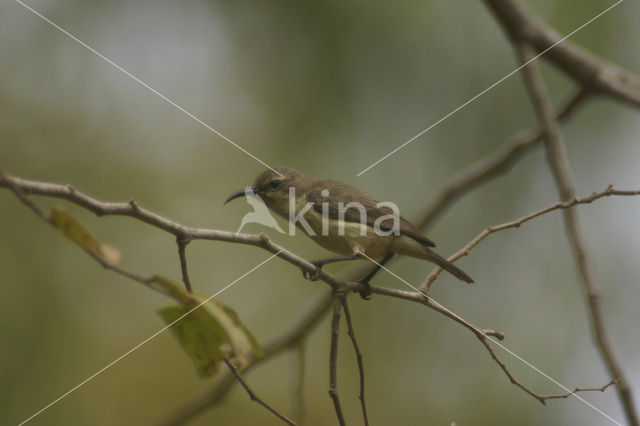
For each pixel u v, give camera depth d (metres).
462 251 4.02
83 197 2.72
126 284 7.10
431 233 7.67
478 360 7.30
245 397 7.19
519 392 7.11
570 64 5.85
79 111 7.56
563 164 5.14
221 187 7.61
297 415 5.47
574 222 4.77
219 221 7.55
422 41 7.61
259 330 7.23
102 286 7.04
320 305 5.70
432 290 7.54
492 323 7.36
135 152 7.62
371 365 7.36
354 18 7.63
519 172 7.74
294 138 7.55
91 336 6.85
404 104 7.64
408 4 7.57
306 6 7.68
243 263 7.52
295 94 7.64
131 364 6.88
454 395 7.18
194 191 7.60
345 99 7.61
